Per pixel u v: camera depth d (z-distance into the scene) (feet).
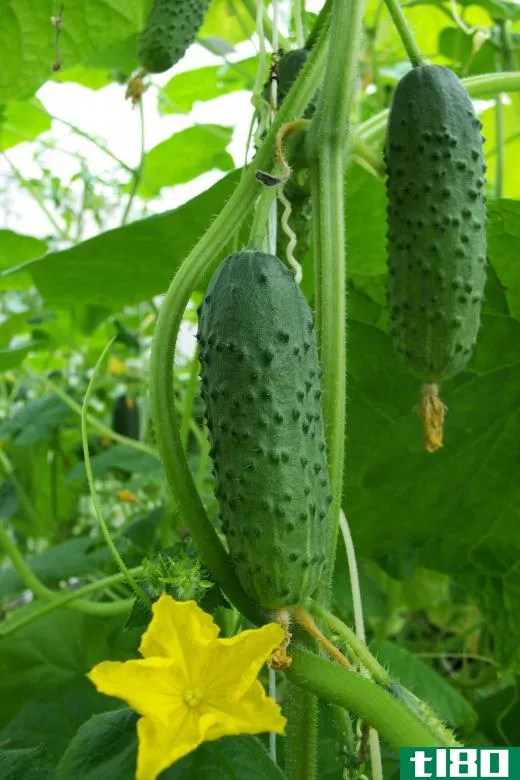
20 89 2.03
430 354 1.24
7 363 2.32
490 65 2.30
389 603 2.05
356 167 1.53
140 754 0.87
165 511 1.81
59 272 1.85
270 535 0.96
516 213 1.51
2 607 2.68
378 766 1.09
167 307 1.12
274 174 1.16
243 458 0.97
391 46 2.70
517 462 1.70
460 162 1.23
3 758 1.15
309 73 1.18
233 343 0.98
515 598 1.78
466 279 1.23
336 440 1.12
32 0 1.90
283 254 1.40
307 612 1.00
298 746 1.10
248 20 2.81
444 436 1.68
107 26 1.98
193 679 0.91
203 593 1.07
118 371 2.74
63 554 1.99
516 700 1.82
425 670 1.75
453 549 1.78
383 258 1.62
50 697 1.57
